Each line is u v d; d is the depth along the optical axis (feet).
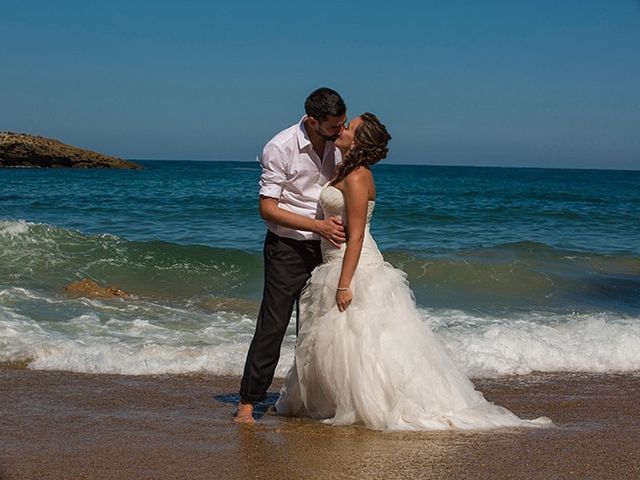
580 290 36.76
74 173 185.37
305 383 15.48
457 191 135.44
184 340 23.57
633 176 376.27
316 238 15.38
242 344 22.48
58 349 21.13
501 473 12.27
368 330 14.83
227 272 37.01
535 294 35.65
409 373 14.80
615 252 48.62
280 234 15.23
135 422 15.21
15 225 40.47
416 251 45.78
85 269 35.83
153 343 22.93
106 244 39.50
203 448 13.47
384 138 14.78
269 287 15.39
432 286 36.50
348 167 14.74
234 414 16.05
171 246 39.86
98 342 22.57
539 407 17.35
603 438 14.38
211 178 174.19
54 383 18.38
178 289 34.01
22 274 34.19
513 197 116.47
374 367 14.74
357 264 14.88
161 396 17.54
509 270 38.55
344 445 13.62
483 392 18.79
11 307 27.27
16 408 16.12
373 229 60.54
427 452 13.25
